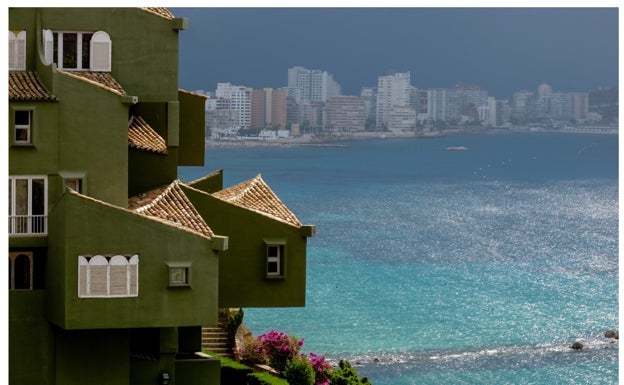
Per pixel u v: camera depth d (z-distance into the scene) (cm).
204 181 8906
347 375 9600
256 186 8244
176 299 7000
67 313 6856
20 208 7219
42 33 7744
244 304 7662
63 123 7281
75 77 7294
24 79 7488
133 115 8288
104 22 8019
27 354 7138
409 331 17600
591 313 19988
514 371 14950
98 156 7344
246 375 10050
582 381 14525
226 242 7044
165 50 8125
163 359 7450
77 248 6869
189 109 8825
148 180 8131
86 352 7144
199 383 7719
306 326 17475
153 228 6969
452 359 15600
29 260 7306
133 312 6944
